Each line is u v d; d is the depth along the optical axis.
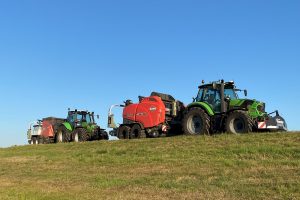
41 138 33.12
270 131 18.61
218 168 13.09
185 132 19.91
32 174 15.52
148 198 10.27
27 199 10.25
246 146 15.04
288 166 12.38
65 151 20.56
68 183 13.08
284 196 9.55
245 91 19.81
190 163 14.20
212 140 16.92
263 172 11.97
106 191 11.38
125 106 24.08
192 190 10.80
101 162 16.50
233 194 10.09
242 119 18.16
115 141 21.02
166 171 13.57
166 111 22.52
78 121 28.70
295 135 15.92
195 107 19.84
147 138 20.70
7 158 20.56
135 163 15.42
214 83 19.61
